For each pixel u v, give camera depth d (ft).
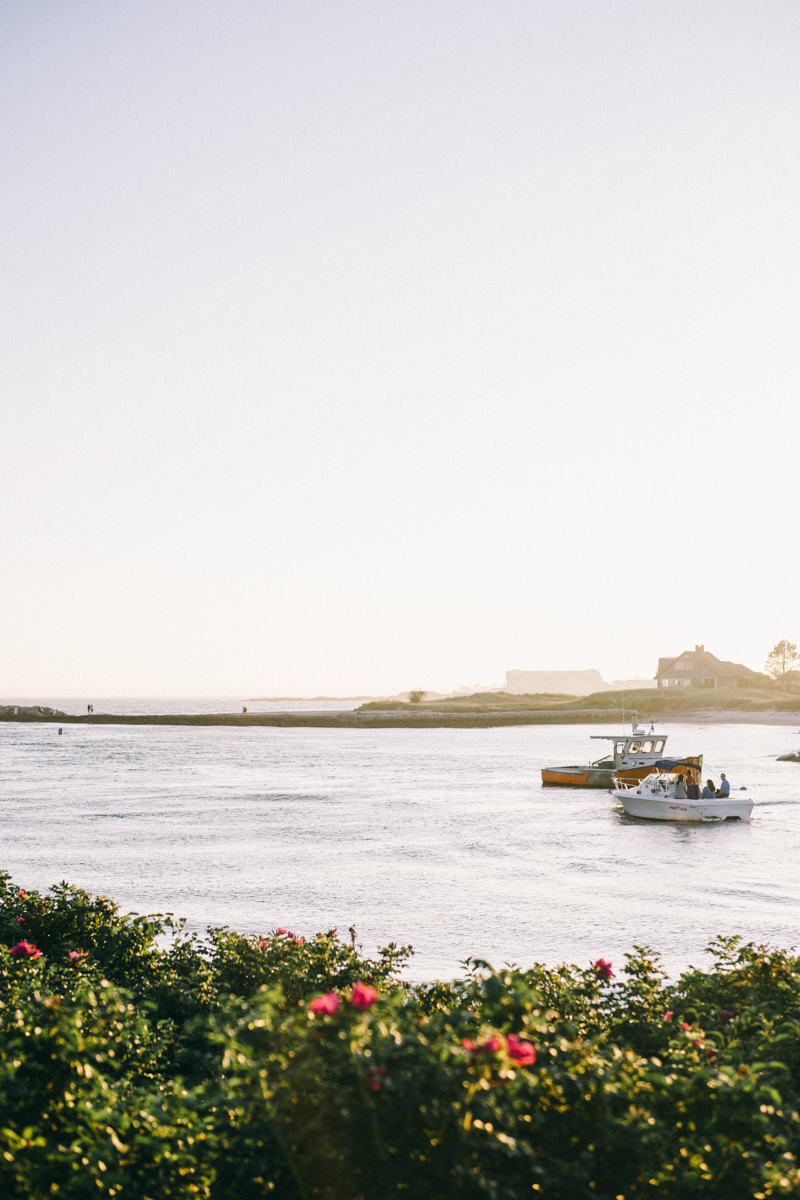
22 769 208.13
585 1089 15.62
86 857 91.56
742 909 68.69
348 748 293.23
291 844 100.63
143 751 276.82
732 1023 23.56
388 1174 13.26
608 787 164.66
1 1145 15.23
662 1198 15.14
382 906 69.31
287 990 29.66
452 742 330.13
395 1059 14.15
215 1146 15.92
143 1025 23.16
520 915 66.08
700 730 392.06
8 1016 19.86
